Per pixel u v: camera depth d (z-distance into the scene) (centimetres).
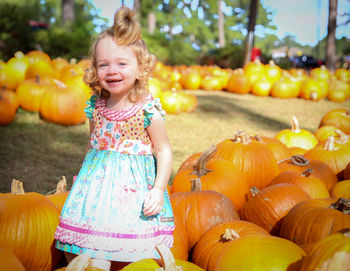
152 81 968
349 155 446
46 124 752
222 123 938
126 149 248
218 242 262
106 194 238
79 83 883
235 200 366
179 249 279
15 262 213
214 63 2628
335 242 189
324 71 1736
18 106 813
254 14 2220
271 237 232
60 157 591
